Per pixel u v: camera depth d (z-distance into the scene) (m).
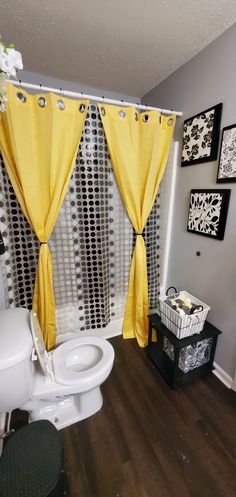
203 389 1.42
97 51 1.41
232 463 1.03
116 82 1.80
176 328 1.40
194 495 0.92
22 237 1.44
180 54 1.43
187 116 1.56
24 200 1.33
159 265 1.97
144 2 1.05
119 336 1.93
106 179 1.55
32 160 1.30
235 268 1.32
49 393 1.04
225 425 1.20
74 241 1.57
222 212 1.33
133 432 1.16
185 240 1.72
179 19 1.15
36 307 1.57
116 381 1.48
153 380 1.48
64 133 1.30
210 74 1.33
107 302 1.80
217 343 1.52
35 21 1.16
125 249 1.78
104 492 0.93
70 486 0.95
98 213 1.57
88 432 1.16
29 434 0.90
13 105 1.18
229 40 1.19
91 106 1.38
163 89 1.77
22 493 0.73
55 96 1.23
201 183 1.50
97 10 1.10
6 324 1.01
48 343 1.61
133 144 1.49
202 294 1.61
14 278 1.49
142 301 1.78
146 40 1.30
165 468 1.01
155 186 1.65
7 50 0.78
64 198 1.46
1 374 0.86
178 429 1.18
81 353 1.36
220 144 1.32
